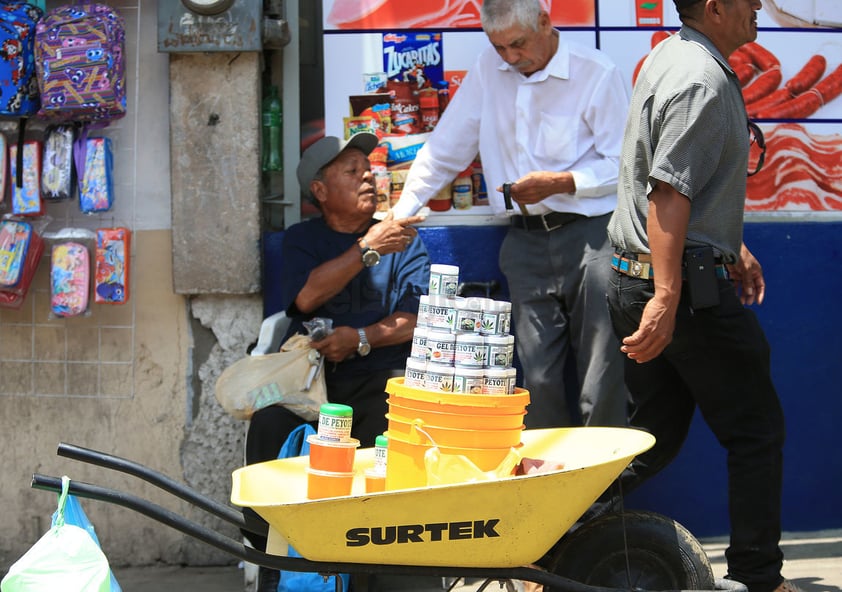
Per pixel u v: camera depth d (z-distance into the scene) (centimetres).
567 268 416
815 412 459
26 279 432
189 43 424
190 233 435
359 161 416
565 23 455
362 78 454
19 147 429
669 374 363
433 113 455
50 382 448
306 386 385
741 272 394
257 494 295
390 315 413
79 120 437
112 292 431
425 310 307
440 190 448
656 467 377
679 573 314
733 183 327
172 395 448
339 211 418
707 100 311
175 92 432
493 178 433
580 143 417
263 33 430
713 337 328
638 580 317
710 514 455
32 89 424
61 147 431
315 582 366
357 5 452
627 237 338
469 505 271
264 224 452
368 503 268
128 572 443
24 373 448
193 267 435
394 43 454
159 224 446
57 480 276
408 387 302
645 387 366
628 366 366
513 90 423
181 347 447
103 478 449
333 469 300
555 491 272
